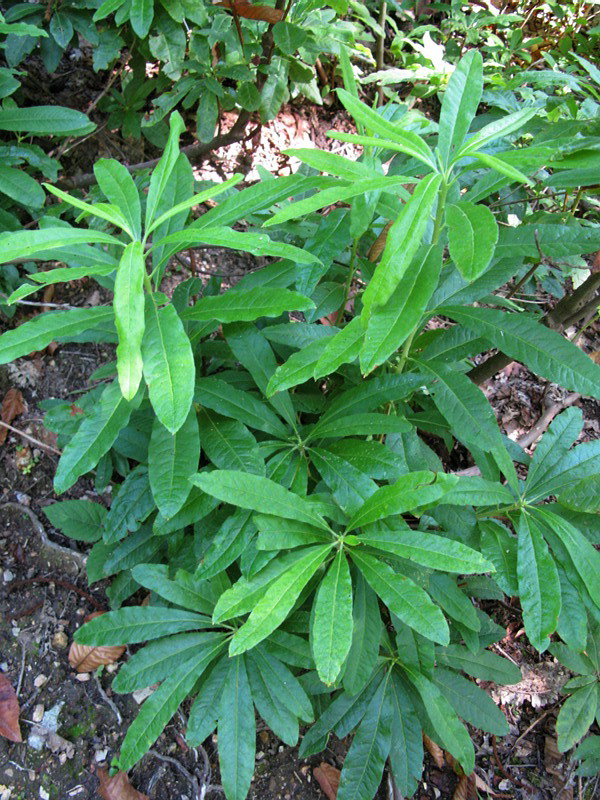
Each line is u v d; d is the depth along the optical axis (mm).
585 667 700
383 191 540
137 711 719
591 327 1037
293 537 515
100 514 734
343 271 687
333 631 479
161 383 448
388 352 428
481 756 760
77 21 804
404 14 1210
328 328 583
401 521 548
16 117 705
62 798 674
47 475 820
